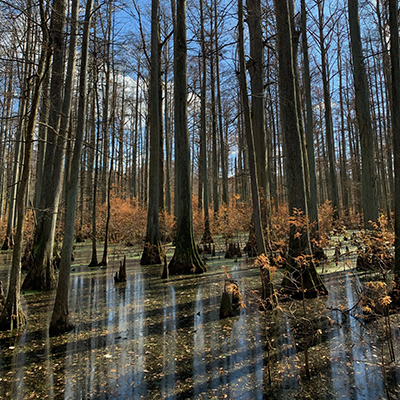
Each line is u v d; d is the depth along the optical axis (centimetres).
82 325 457
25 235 1099
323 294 556
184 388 279
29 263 923
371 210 775
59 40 759
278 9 661
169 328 436
